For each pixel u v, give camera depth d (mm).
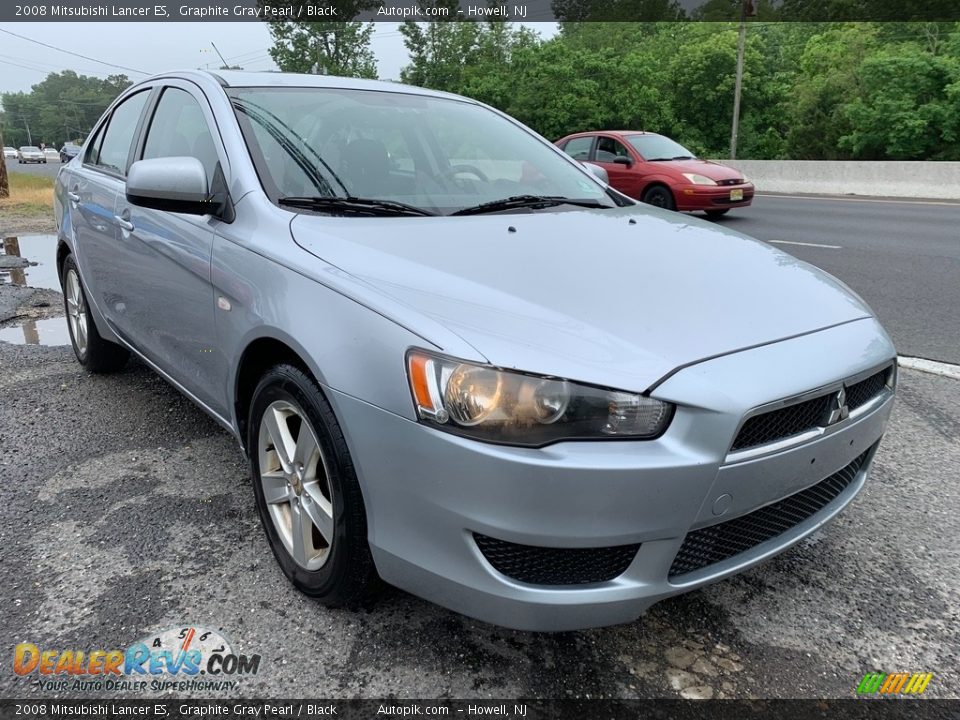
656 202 11992
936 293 6457
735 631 2236
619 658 2113
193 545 2609
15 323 5621
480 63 39875
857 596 2404
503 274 2115
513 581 1806
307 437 2189
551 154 3592
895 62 27844
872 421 2242
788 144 34969
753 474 1846
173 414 3771
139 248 3121
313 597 2264
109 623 2207
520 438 1706
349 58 43094
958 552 2646
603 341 1831
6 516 2777
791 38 47344
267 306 2215
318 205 2555
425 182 2941
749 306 2137
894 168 17188
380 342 1873
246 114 2842
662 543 1797
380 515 1913
